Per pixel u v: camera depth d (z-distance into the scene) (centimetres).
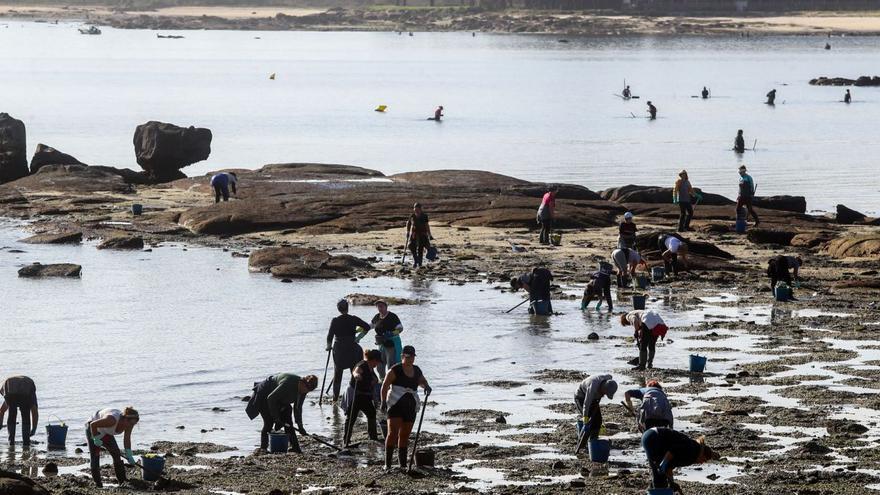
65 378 8050
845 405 7150
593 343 9094
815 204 18562
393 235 14550
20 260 12888
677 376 7962
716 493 5388
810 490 5438
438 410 7181
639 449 6312
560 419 6962
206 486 5616
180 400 7531
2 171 19988
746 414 6919
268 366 8438
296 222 15062
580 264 12675
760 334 9275
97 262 12838
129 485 5666
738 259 12888
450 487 5584
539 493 5434
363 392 6512
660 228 15138
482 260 12912
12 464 6100
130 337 9312
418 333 9456
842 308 10338
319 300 10850
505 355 8700
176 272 12269
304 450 6425
